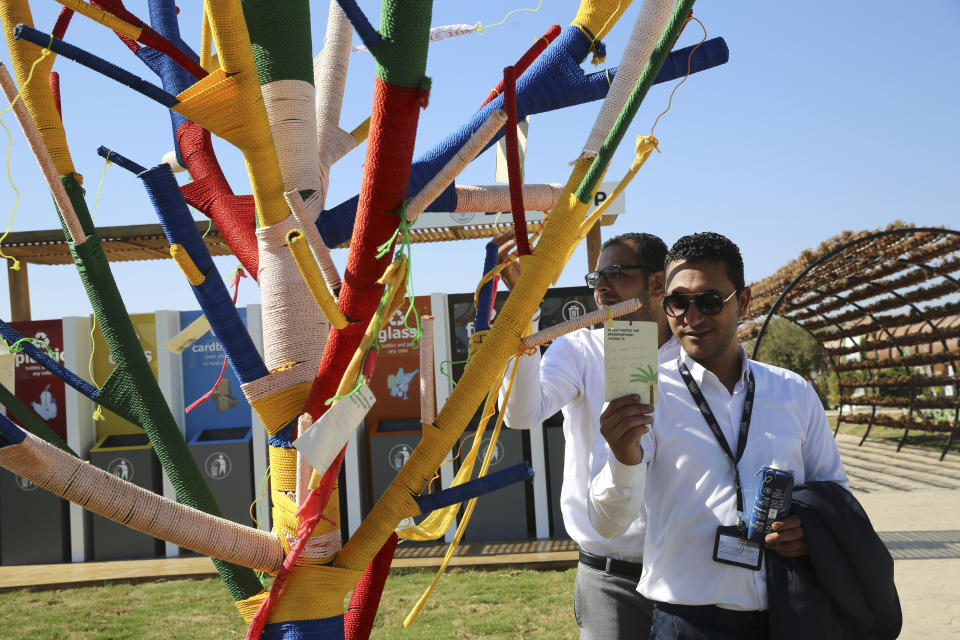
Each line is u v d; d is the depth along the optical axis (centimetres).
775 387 202
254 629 105
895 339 1659
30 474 92
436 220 789
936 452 1611
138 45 129
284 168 115
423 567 677
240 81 100
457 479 134
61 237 846
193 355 812
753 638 176
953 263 1224
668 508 190
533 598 588
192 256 108
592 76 129
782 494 169
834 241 1227
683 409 196
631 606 246
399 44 84
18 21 114
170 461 119
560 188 148
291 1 115
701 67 130
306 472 105
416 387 815
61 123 119
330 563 110
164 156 133
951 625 505
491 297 140
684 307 197
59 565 755
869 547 167
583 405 260
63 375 119
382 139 90
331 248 124
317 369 112
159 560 762
